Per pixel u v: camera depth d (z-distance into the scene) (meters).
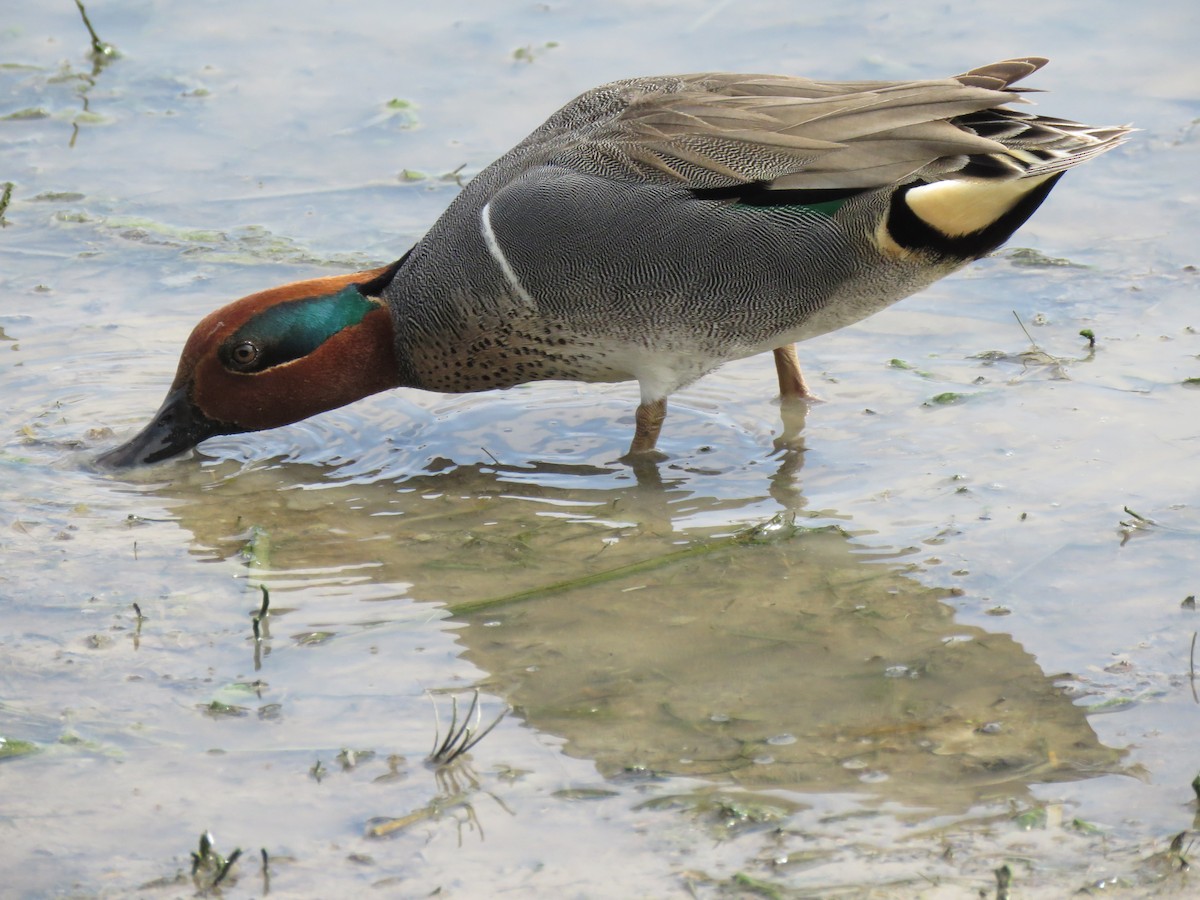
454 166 15.56
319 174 15.59
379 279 11.65
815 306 10.59
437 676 8.34
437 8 18.78
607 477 10.97
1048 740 7.56
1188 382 11.35
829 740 7.65
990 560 9.34
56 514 10.47
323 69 17.55
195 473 11.25
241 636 8.80
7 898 6.66
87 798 7.32
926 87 10.56
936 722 7.76
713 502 10.47
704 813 7.10
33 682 8.32
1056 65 16.50
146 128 16.56
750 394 12.07
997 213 10.10
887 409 11.50
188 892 6.68
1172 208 14.11
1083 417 11.02
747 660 8.42
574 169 10.62
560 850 6.88
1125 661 8.20
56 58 18.00
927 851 6.79
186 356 11.41
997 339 12.38
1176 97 15.80
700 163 10.34
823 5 18.20
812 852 6.81
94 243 14.45
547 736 7.75
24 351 12.73
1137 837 6.82
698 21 17.97
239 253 14.20
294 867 6.81
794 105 10.54
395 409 12.27
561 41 17.72
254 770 7.51
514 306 10.94
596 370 11.20
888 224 10.23
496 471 11.16
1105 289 12.93
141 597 9.27
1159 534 9.45
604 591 9.24
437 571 9.60
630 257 10.50
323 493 10.88
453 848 6.91
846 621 8.79
